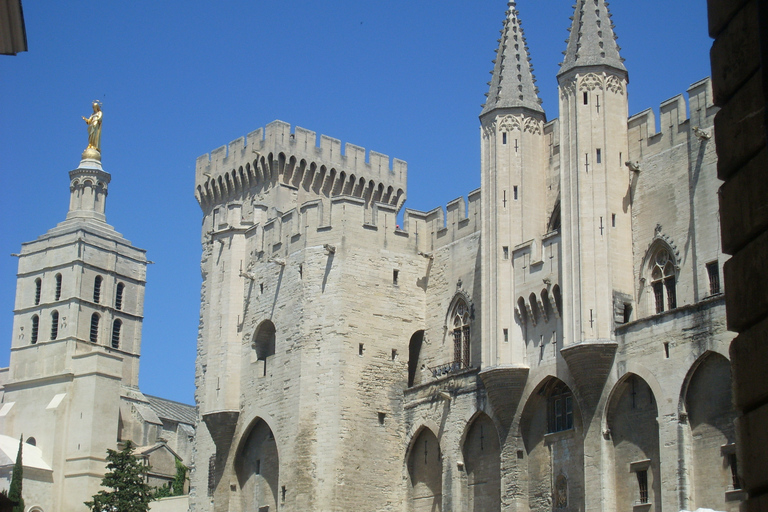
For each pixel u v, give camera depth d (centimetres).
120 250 16300
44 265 15725
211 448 7419
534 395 5638
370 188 8288
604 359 5106
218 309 7225
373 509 6291
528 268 5778
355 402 6406
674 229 5181
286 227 6969
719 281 4903
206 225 8344
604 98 5478
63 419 13838
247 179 8038
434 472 6306
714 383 4634
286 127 7900
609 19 5697
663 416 4778
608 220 5322
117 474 9119
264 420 6688
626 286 5294
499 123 6138
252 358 6962
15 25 1878
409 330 6719
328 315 6531
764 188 1403
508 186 6034
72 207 16375
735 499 4453
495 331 5825
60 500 13400
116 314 16012
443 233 6825
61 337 15200
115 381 14062
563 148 5534
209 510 7250
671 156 5278
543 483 5525
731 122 1483
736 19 1487
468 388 6084
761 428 1383
